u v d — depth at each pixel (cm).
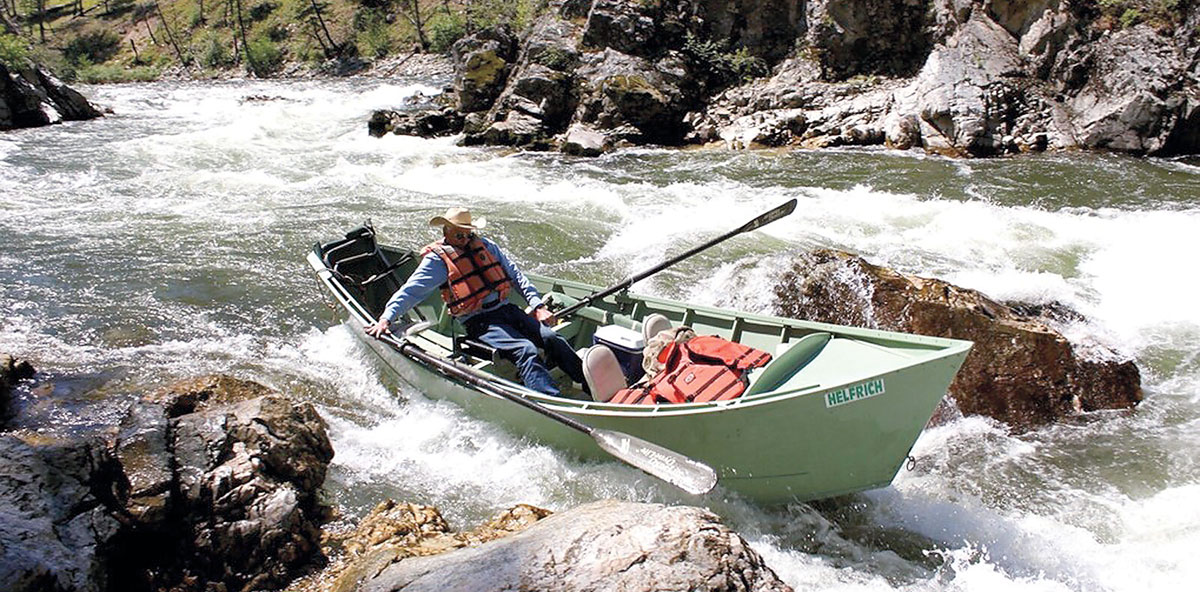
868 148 1555
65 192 1268
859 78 1738
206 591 425
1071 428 612
